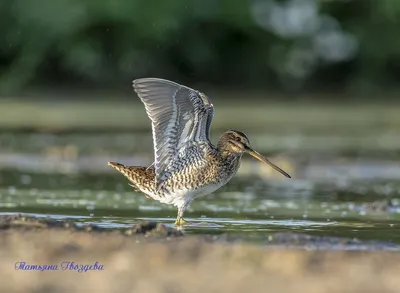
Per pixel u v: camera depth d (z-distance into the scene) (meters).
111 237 9.61
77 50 34.25
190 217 11.73
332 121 27.20
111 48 34.53
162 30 34.25
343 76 37.19
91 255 8.72
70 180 15.72
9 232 9.72
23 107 29.98
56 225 10.18
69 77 34.78
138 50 34.59
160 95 10.30
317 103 33.38
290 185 15.52
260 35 36.47
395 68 36.97
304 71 37.19
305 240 9.79
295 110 30.42
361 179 16.47
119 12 33.56
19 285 7.62
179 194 11.05
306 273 8.08
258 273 8.04
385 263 8.59
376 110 30.94
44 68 34.59
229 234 10.15
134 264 8.38
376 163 18.59
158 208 12.49
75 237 9.53
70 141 21.88
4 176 16.22
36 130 23.97
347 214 12.16
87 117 27.16
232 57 36.16
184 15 34.47
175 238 9.71
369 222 11.43
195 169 10.99
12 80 34.31
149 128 24.58
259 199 13.70
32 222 10.13
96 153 19.70
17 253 8.75
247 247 9.16
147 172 11.16
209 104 10.62
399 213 12.27
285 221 11.45
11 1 33.91
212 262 8.47
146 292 7.34
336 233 10.50
